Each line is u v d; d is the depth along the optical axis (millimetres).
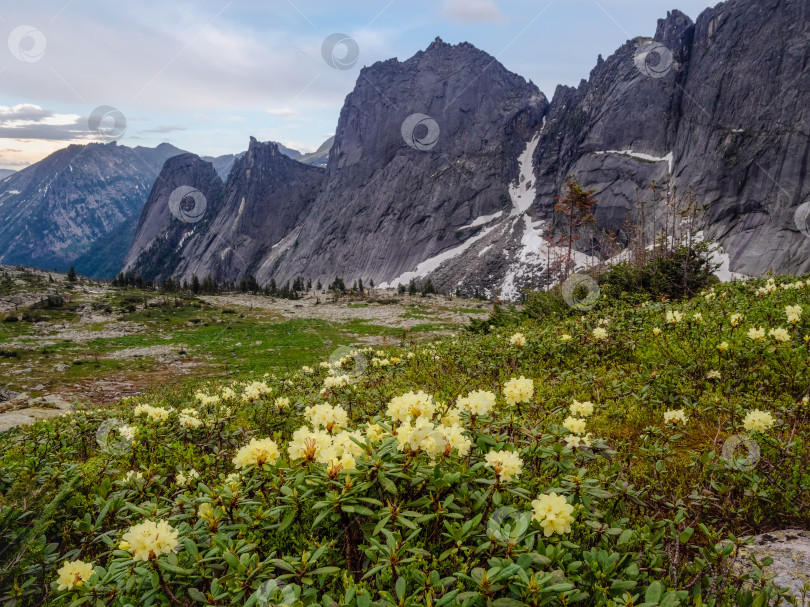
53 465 4707
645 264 17312
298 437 3178
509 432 4148
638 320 9977
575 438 3924
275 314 70750
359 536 3008
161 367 35125
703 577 2838
